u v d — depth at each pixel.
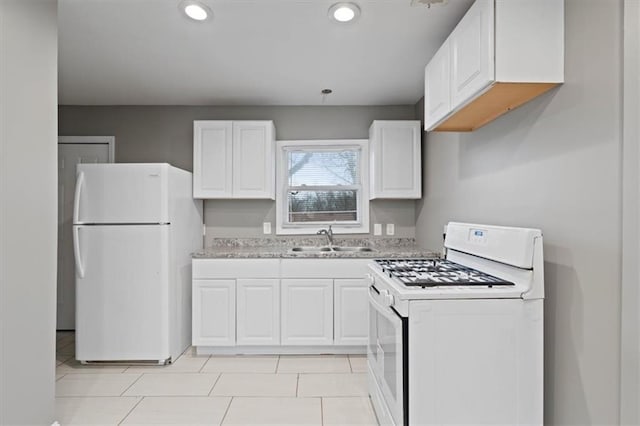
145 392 2.44
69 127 3.79
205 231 3.80
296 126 3.83
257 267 3.09
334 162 3.88
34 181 1.76
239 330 3.07
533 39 1.53
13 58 1.64
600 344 1.34
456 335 1.52
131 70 2.94
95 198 2.88
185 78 3.11
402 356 1.54
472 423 1.52
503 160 2.02
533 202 1.74
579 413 1.45
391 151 3.47
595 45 1.36
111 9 2.09
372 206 3.82
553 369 1.60
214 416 2.14
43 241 1.81
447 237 2.37
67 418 2.13
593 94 1.37
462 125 2.28
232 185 3.49
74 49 2.58
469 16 1.73
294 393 2.42
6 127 1.61
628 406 1.22
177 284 3.08
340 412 2.18
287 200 3.85
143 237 2.88
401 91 3.43
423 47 2.57
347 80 3.16
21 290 1.69
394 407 1.64
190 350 3.25
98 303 2.87
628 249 1.21
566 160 1.51
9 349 1.63
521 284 1.59
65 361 2.99
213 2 2.03
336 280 3.07
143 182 2.89
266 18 2.19
